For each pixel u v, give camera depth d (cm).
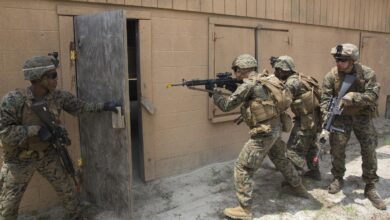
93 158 402
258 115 377
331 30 777
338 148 455
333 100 435
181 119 507
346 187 488
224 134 570
